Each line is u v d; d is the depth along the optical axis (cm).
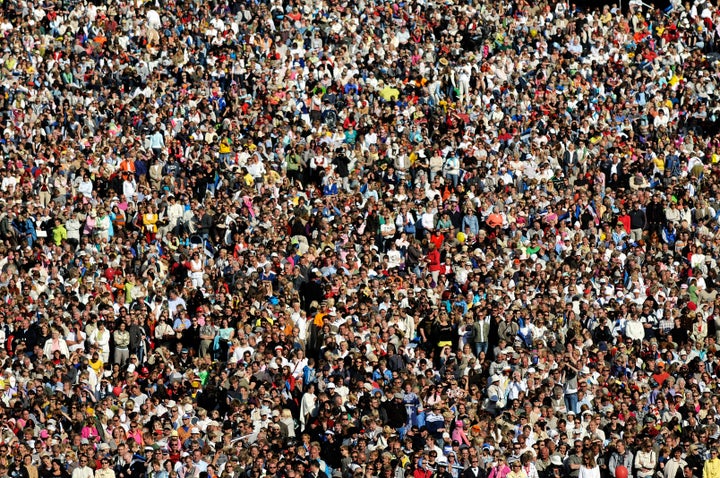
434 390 13125
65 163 16675
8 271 14662
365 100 18788
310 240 15825
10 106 18000
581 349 14112
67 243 15325
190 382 13375
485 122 18550
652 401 13462
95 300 14200
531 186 17212
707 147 18488
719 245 16462
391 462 11969
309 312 14712
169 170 17000
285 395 13300
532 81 19700
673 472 12369
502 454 12131
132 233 15575
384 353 13850
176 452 12250
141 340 13925
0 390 12912
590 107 19225
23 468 11831
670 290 15212
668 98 19538
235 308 14400
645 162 18000
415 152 17625
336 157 17312
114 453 12388
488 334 14175
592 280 15450
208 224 15812
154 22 19950
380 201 16425
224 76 19075
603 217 16725
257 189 16738
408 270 15575
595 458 12350
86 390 12988
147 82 18738
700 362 14062
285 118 18300
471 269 15412
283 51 19700
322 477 12119
